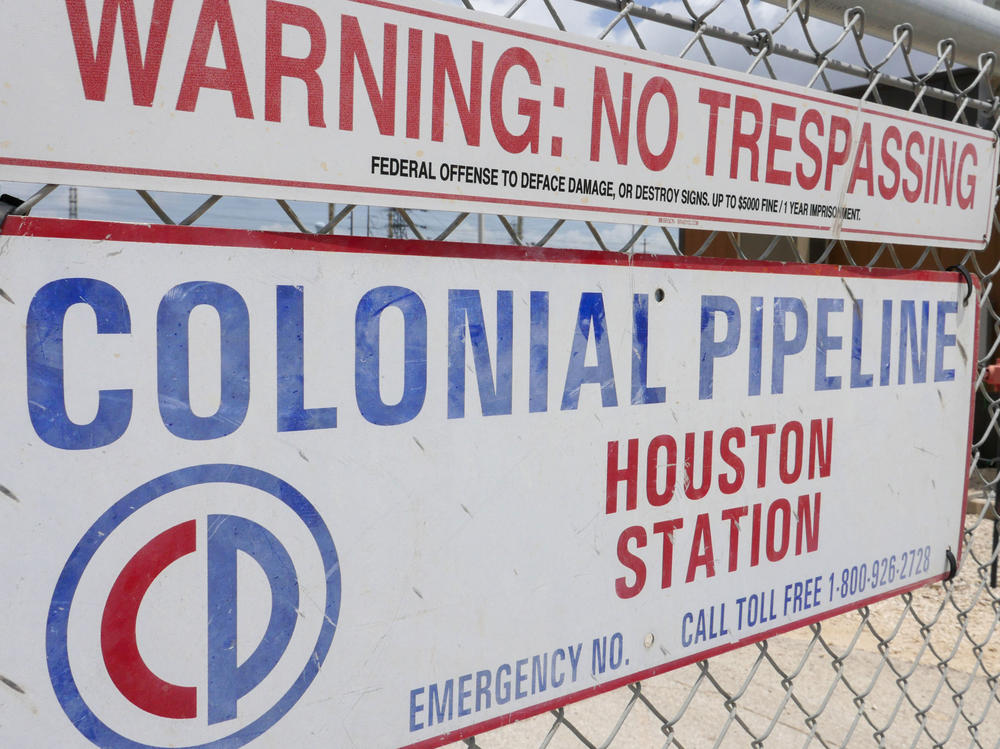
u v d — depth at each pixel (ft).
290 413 3.12
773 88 4.63
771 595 4.93
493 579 3.71
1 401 2.56
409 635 3.47
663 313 4.26
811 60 4.92
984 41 5.96
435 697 3.57
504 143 3.62
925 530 5.94
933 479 5.94
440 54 3.41
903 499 5.72
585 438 4.00
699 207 4.37
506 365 3.70
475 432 3.62
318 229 3.37
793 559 5.03
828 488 5.19
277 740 3.17
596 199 3.95
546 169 3.76
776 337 4.81
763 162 4.62
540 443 3.84
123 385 2.77
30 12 2.53
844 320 5.18
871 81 5.26
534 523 3.84
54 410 2.65
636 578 4.26
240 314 2.98
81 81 2.63
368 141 3.24
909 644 12.84
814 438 5.08
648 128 4.11
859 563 5.46
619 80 3.97
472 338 3.58
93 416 2.72
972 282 6.02
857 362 5.29
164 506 2.87
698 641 4.58
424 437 3.47
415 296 3.41
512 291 3.69
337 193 3.18
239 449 3.01
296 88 3.06
